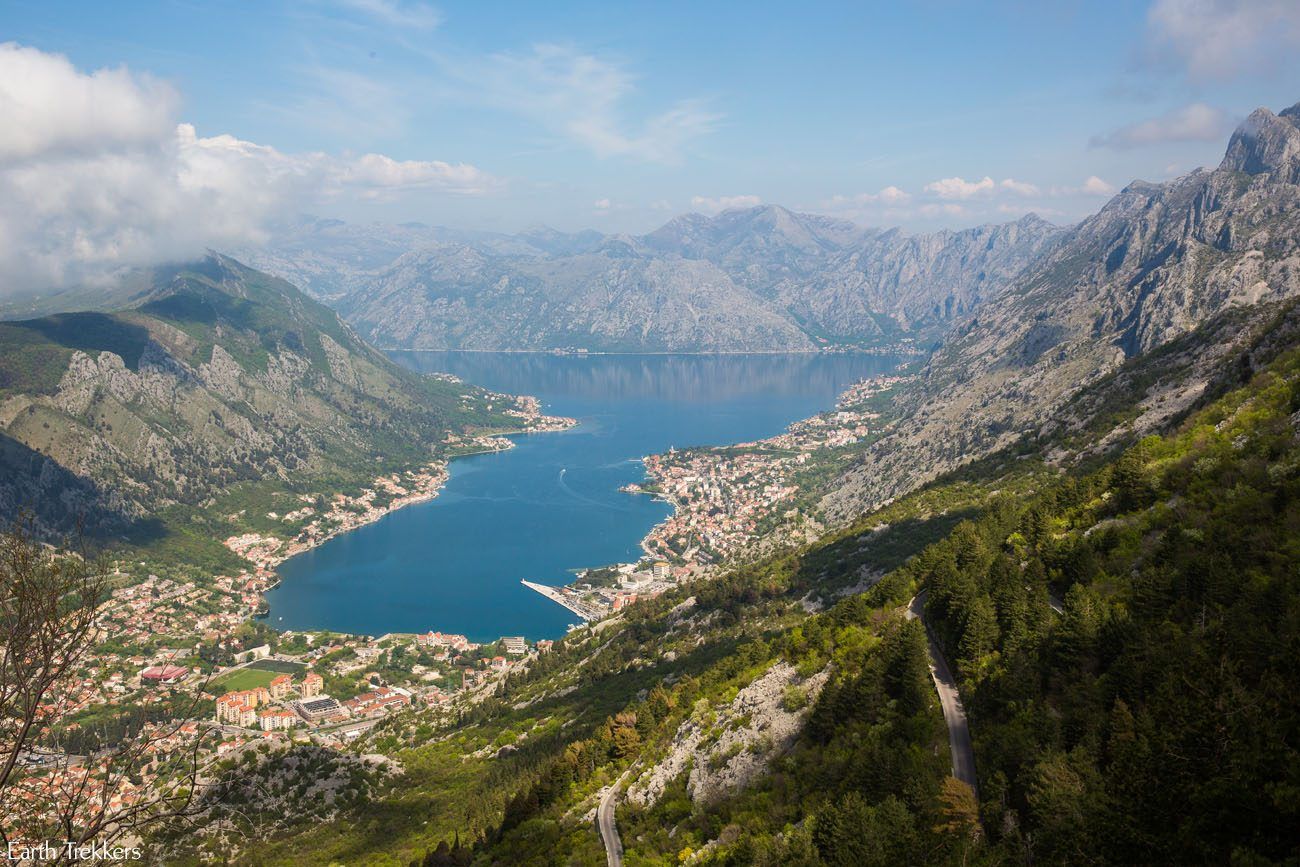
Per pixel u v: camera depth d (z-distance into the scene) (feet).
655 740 386.11
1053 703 239.09
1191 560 266.16
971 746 246.47
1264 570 244.42
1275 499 277.64
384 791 515.50
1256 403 357.00
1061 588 316.60
